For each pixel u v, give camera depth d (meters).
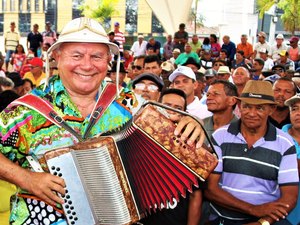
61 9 25.83
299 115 4.57
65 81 2.62
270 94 3.70
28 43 18.86
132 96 2.74
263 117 3.69
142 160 2.54
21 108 2.57
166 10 16.19
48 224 2.57
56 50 2.65
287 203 3.60
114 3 26.17
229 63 15.50
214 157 2.58
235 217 3.78
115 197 2.48
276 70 10.17
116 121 2.67
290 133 4.71
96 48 2.58
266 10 23.75
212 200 3.71
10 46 18.56
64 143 2.58
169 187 2.58
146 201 2.56
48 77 2.63
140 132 2.53
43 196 2.45
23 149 2.59
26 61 12.75
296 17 27.81
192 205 3.57
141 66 8.79
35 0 25.67
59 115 2.60
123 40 17.59
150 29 26.48
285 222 3.95
